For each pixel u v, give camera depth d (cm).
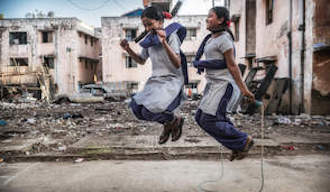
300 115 865
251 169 324
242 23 1379
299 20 887
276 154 400
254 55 1249
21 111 1175
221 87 249
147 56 287
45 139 521
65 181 288
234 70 241
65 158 387
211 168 330
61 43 2539
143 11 246
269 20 1127
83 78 2692
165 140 257
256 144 441
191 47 2452
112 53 2497
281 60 1007
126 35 2509
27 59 2553
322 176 296
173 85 248
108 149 426
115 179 292
